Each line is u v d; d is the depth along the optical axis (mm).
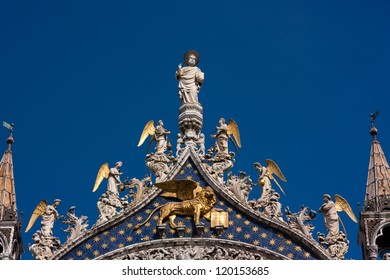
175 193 56438
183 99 60000
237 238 55281
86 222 56031
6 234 55062
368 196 56312
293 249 55000
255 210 55844
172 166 57375
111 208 56312
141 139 58938
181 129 59125
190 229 55562
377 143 58656
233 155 57750
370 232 54719
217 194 56625
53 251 55312
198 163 57375
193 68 61062
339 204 56250
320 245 54906
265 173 57031
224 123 58812
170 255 54875
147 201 56312
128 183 57188
